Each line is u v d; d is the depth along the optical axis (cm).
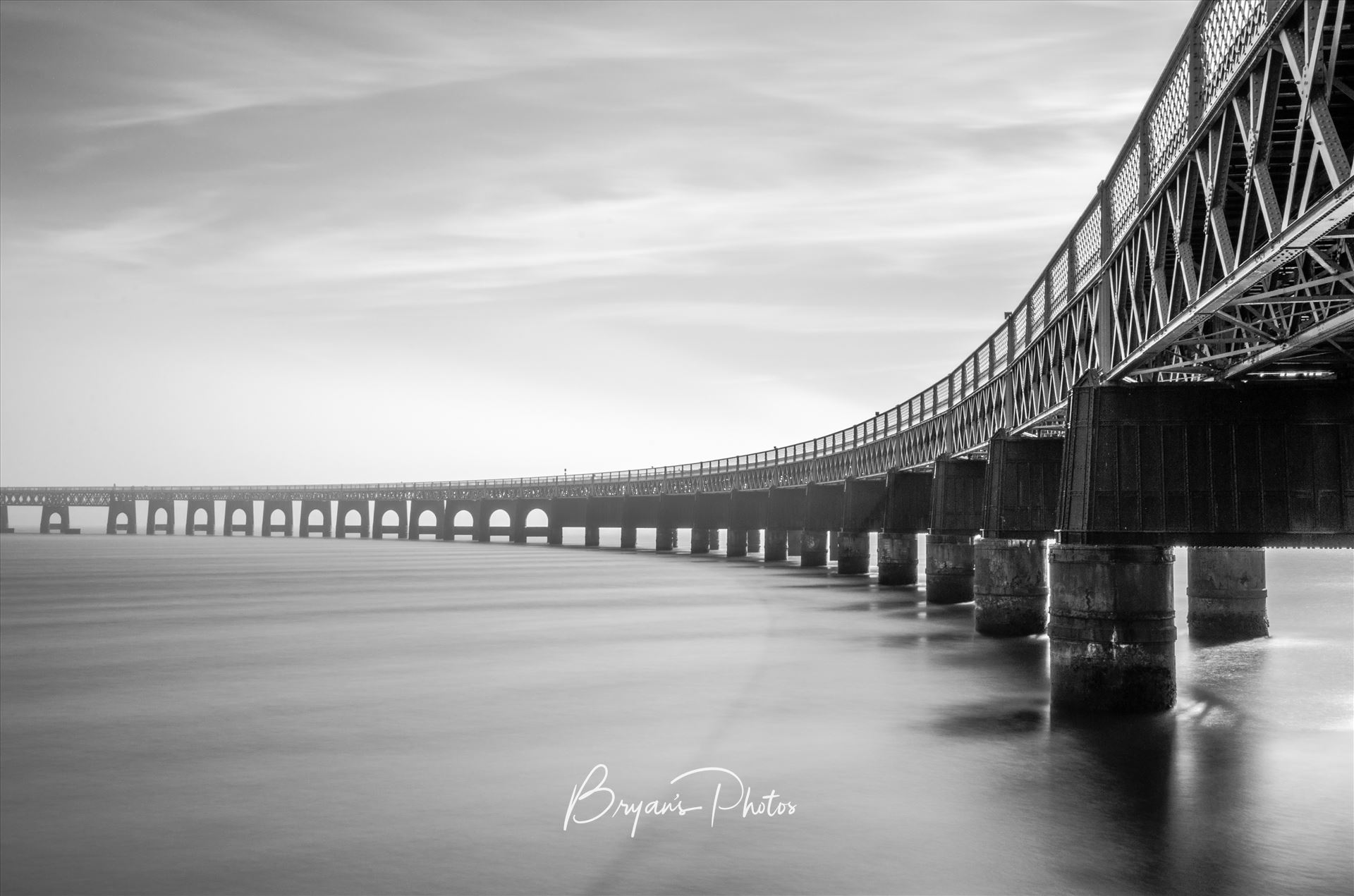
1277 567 11888
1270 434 2300
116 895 1475
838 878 1476
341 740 2381
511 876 1509
